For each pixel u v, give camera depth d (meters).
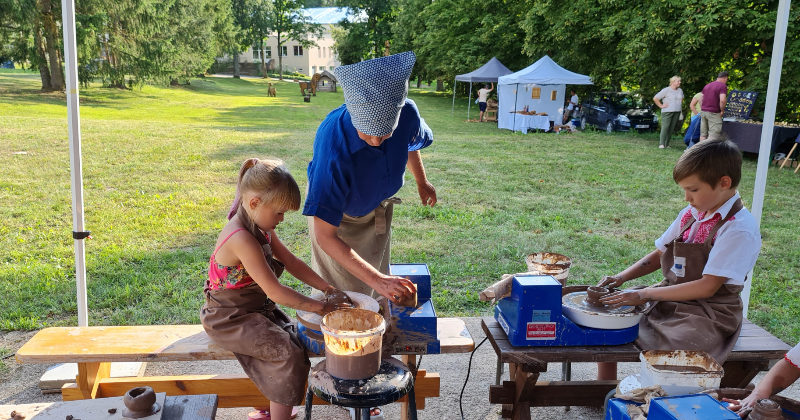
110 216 6.38
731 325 2.31
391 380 1.88
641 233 6.32
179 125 15.38
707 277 2.28
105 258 5.02
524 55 25.12
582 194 8.24
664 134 13.34
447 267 5.00
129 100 24.45
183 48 27.97
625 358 2.20
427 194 3.16
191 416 1.75
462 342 2.39
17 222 6.07
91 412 1.73
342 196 2.24
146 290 4.34
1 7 19.89
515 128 16.88
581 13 17.20
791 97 13.30
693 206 2.42
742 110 11.49
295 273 2.44
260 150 11.33
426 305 2.24
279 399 2.17
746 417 1.73
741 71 14.21
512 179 9.23
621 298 2.25
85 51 21.70
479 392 3.13
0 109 16.34
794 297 4.54
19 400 2.95
